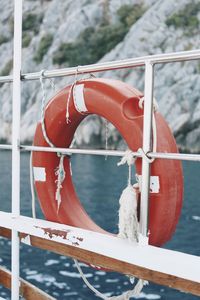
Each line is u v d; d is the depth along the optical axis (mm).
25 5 50094
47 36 48500
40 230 2852
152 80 2379
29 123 45000
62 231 2732
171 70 40531
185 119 38906
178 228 14281
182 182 2635
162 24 44250
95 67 2658
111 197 18922
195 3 43562
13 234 3025
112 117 2709
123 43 45062
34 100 45406
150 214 2543
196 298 8430
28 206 17453
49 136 3090
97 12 46844
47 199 3156
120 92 2707
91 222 3174
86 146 40969
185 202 18141
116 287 9109
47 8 49281
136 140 2553
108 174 24859
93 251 2568
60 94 3037
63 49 47375
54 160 3158
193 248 12086
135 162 2590
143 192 2453
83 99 2859
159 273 2297
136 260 2359
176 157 2277
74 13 47469
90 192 20016
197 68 40000
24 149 3023
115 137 40000
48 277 9812
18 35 3012
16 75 3027
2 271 3258
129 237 2465
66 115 2953
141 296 8578
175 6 44156
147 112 2400
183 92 39688
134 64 2455
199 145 38438
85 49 46719
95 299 8430
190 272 2137
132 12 45656
